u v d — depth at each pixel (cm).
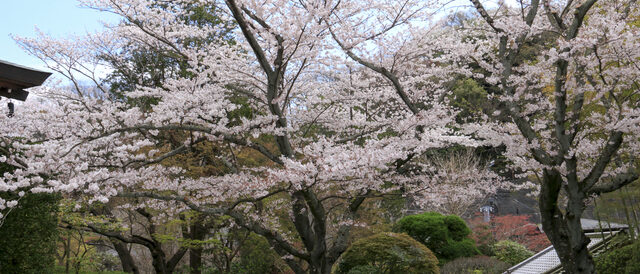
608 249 899
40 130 618
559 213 679
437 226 1195
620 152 758
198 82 741
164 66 1111
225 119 705
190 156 1038
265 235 828
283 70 775
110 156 676
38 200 676
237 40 857
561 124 657
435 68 849
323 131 1077
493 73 730
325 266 814
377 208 1252
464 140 741
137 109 638
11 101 568
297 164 575
